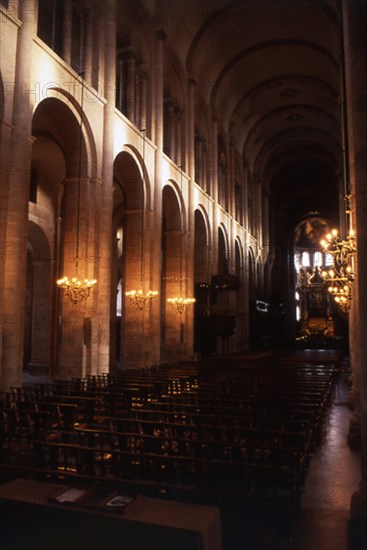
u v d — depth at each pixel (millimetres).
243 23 27312
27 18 12898
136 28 20703
